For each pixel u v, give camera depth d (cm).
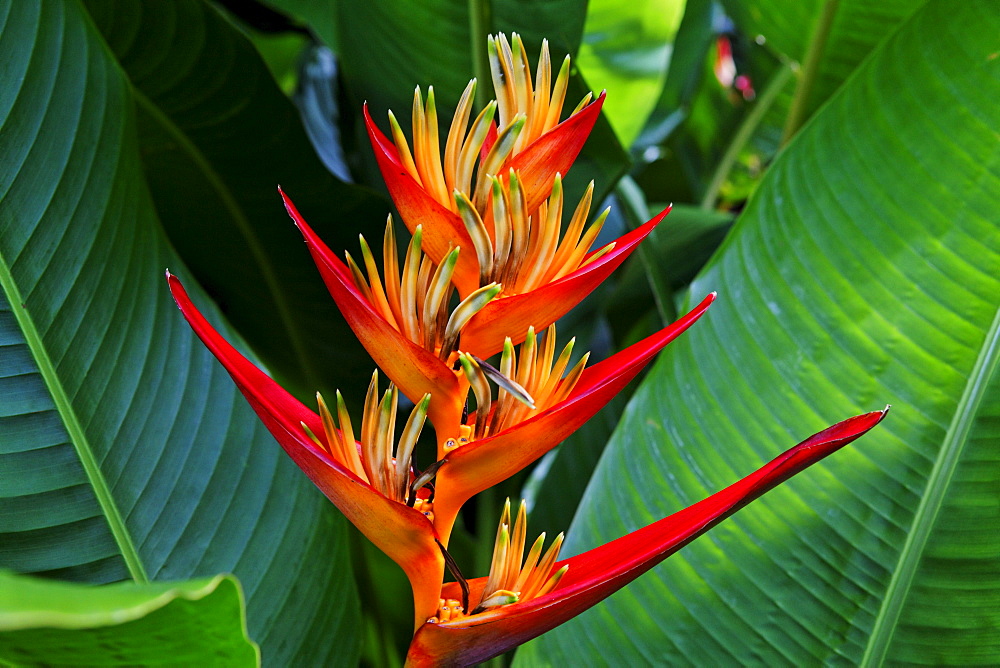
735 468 92
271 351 135
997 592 88
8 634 69
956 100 89
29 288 87
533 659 94
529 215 75
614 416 132
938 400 89
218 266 126
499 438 74
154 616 69
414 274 74
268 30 154
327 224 118
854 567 90
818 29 120
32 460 87
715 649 91
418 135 75
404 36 104
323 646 93
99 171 90
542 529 125
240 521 91
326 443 77
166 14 96
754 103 185
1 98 87
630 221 121
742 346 93
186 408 91
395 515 74
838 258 91
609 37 146
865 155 91
